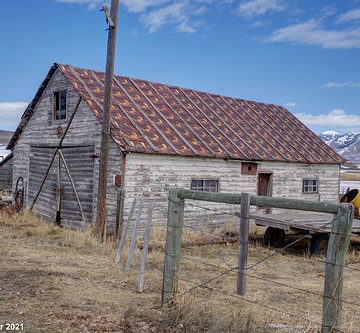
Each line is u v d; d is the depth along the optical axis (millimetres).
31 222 16109
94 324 5535
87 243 12102
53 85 17234
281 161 18250
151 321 5750
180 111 17922
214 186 16328
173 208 6270
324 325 4562
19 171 19609
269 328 5488
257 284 8625
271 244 14008
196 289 7367
